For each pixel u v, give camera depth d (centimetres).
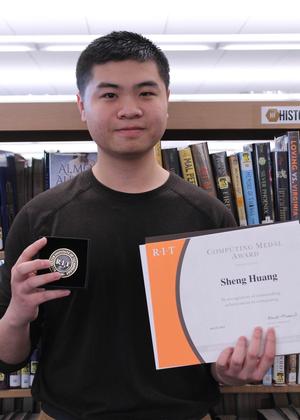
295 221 73
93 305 82
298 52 405
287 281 72
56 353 83
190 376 83
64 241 72
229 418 127
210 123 106
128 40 80
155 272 73
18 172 112
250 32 348
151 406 79
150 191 88
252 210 107
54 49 379
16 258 87
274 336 70
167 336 72
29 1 286
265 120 108
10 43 362
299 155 105
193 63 435
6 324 76
